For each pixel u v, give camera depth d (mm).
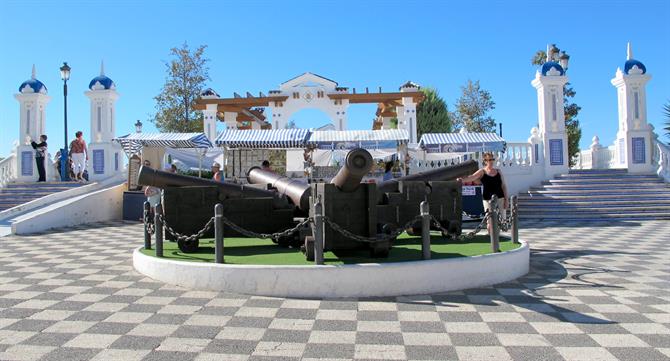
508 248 8062
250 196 8820
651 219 15695
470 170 10273
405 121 26328
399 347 4570
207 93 27406
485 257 6973
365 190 7289
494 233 7594
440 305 5941
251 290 6477
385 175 14680
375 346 4602
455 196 9812
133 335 4922
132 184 18047
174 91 29875
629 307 5754
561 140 19281
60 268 8367
